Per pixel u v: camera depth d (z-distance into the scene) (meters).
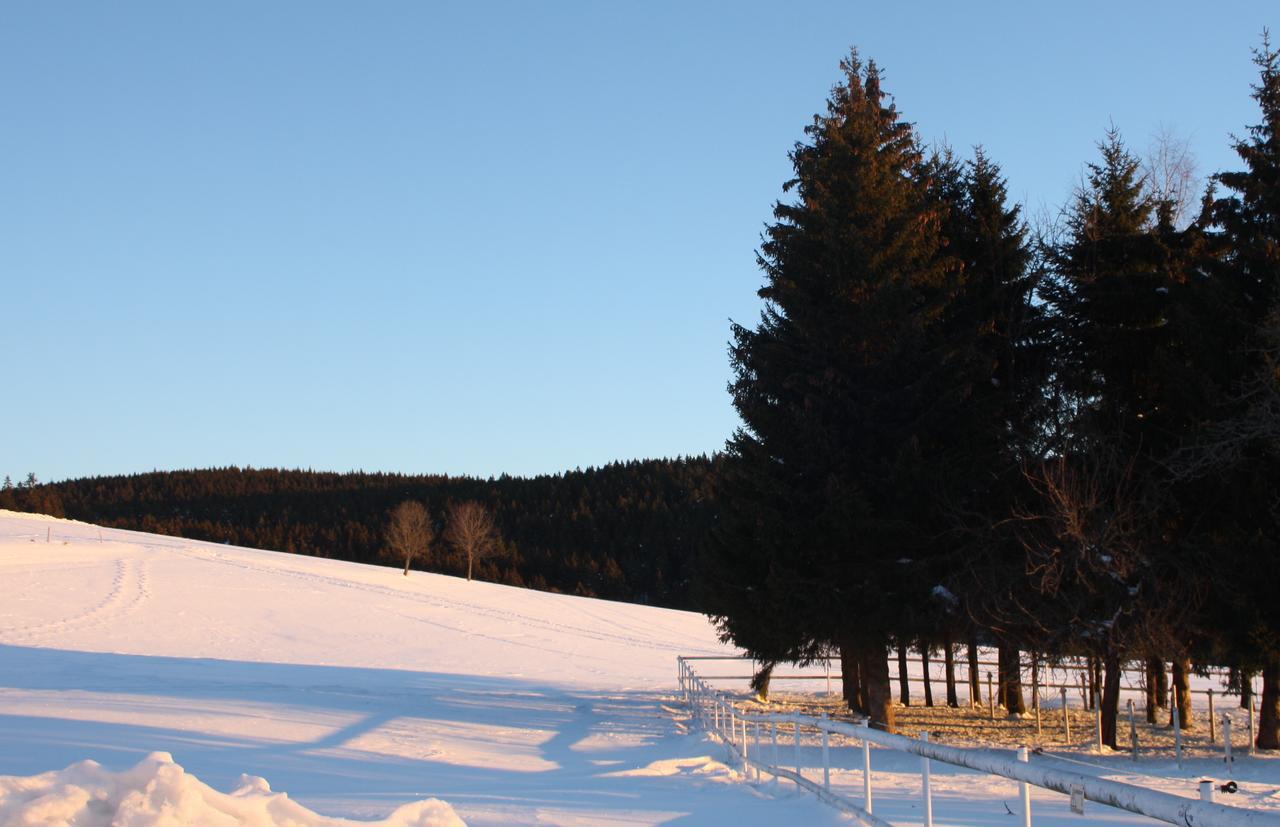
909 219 23.27
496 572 122.81
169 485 191.62
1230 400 19.31
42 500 169.75
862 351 22.80
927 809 7.45
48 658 38.25
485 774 13.76
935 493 21.73
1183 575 20.25
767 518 21.92
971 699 32.25
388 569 95.38
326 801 9.76
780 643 23.03
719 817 9.82
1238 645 20.45
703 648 59.03
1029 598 21.12
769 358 23.17
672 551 129.50
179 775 4.67
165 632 50.81
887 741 8.27
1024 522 21.56
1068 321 24.81
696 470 159.88
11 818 4.20
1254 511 20.77
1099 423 22.55
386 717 21.92
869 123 24.09
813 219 23.22
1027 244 25.80
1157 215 25.20
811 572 22.39
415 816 5.83
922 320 22.55
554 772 14.45
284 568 83.50
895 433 22.06
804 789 11.19
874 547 21.97
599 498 154.12
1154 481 21.08
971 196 26.48
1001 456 22.69
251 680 33.81
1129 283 23.59
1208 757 20.56
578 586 121.06
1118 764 19.34
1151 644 19.56
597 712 27.03
